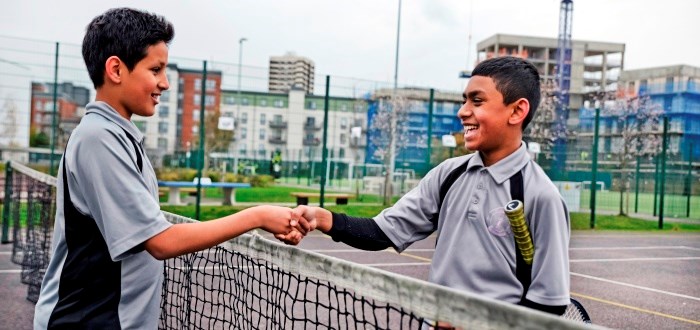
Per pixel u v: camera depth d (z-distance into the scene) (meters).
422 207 2.50
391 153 19.95
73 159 1.95
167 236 1.91
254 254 2.56
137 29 2.03
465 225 2.22
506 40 109.75
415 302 1.57
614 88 86.19
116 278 1.99
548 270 2.01
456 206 2.29
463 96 2.37
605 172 26.94
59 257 2.05
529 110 2.25
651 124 30.92
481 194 2.21
